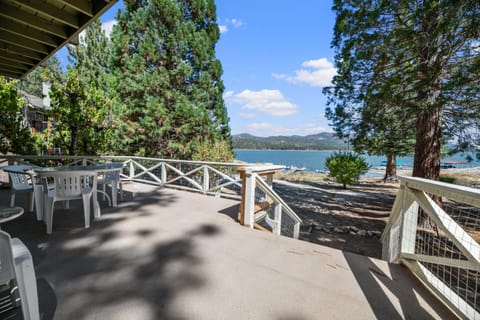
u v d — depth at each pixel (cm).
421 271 166
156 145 834
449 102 350
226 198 433
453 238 138
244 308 137
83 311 130
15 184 310
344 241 417
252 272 175
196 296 146
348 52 454
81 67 993
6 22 240
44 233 240
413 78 346
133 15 756
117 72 777
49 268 174
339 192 871
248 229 265
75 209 332
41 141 590
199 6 795
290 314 133
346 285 162
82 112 607
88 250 204
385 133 566
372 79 443
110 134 681
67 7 226
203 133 816
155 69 774
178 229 260
